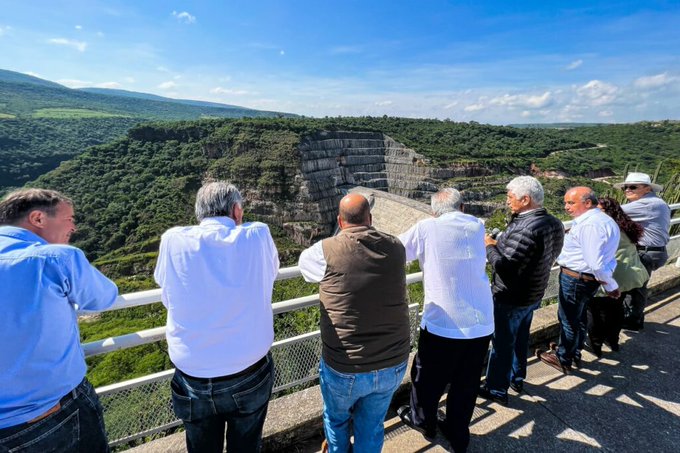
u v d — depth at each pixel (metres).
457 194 2.89
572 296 3.66
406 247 2.88
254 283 2.06
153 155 77.50
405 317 2.38
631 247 3.97
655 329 4.77
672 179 8.78
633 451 2.90
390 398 2.43
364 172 80.38
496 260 3.17
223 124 80.31
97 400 1.98
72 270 1.76
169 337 2.03
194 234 1.98
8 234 1.71
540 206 3.13
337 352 2.24
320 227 65.12
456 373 2.77
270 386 2.25
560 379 3.77
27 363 1.59
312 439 3.02
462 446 2.74
